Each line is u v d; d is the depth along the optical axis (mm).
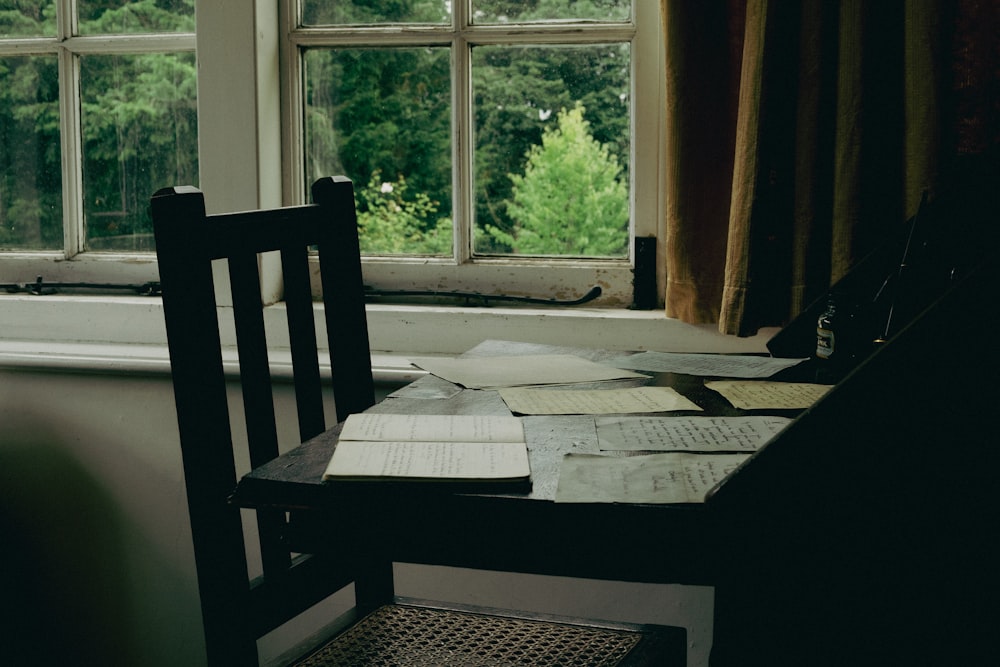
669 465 882
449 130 1892
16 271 2045
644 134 1791
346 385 1357
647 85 1781
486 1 1855
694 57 1584
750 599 770
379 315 1851
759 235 1512
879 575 751
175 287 1050
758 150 1493
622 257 1864
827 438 744
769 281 1541
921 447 738
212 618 1068
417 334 1839
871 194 1486
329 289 1347
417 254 1936
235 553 1078
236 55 1825
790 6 1498
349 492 842
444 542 837
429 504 829
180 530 1891
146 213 2021
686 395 1188
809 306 1403
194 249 1067
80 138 2025
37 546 1953
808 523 753
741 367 1346
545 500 802
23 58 2031
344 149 1935
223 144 1847
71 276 2037
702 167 1610
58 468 1919
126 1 1982
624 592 1707
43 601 1972
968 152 1449
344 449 924
